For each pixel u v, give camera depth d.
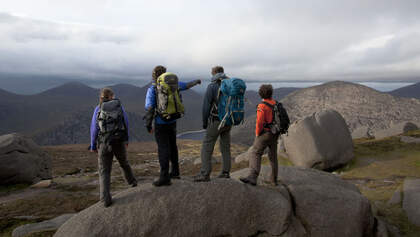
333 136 15.50
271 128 5.39
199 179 5.32
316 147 15.12
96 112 5.02
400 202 8.45
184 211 4.82
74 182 14.67
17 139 14.38
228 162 5.60
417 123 29.27
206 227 4.80
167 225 4.70
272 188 5.76
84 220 4.72
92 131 5.00
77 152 47.22
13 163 13.51
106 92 5.21
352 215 5.59
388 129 26.78
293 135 16.20
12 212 8.81
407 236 6.57
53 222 7.12
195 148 87.88
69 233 4.61
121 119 5.07
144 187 5.25
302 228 5.22
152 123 4.97
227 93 4.81
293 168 7.37
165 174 5.10
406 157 15.47
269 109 5.44
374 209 7.94
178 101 4.79
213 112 5.00
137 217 4.70
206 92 4.97
